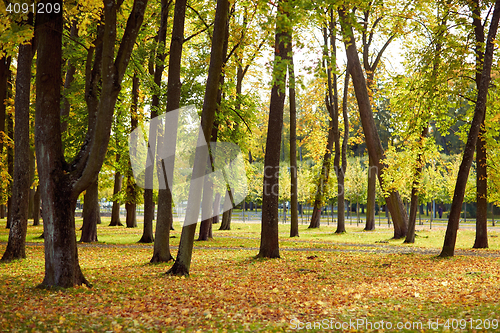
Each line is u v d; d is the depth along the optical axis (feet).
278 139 48.88
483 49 53.31
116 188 112.98
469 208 180.45
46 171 27.50
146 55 58.85
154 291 28.30
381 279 33.53
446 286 29.63
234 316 21.29
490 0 55.36
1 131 55.62
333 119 101.35
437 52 54.49
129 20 26.89
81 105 67.92
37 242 65.10
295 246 64.23
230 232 96.48
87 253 52.60
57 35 27.63
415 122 57.98
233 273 37.40
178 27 45.01
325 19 27.07
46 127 27.27
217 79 35.29
